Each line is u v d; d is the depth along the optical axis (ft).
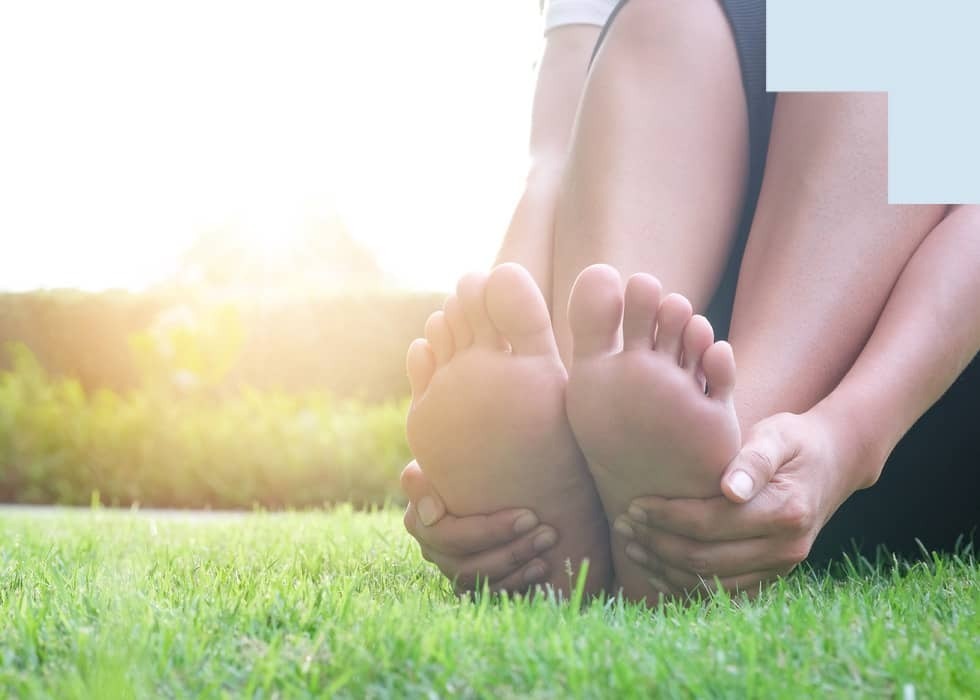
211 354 17.42
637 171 3.31
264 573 3.50
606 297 2.85
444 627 2.54
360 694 2.34
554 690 2.30
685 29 3.39
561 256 3.37
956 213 3.31
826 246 3.25
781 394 3.18
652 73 3.37
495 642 2.50
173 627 2.62
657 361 2.85
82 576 3.41
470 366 2.94
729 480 2.87
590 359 2.89
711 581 3.02
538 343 2.94
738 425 2.89
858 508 3.88
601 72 3.41
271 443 13.19
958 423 3.74
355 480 12.96
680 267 3.29
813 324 3.22
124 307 19.61
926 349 3.16
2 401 14.51
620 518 3.04
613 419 2.87
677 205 3.31
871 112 3.29
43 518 7.09
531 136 3.88
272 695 2.31
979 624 2.67
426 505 3.11
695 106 3.36
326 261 40.14
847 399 3.12
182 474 13.20
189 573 3.52
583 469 3.03
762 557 3.00
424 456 3.03
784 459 2.97
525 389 2.92
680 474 2.91
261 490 13.08
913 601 2.94
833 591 3.27
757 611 2.79
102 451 13.53
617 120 3.34
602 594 2.92
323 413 14.21
